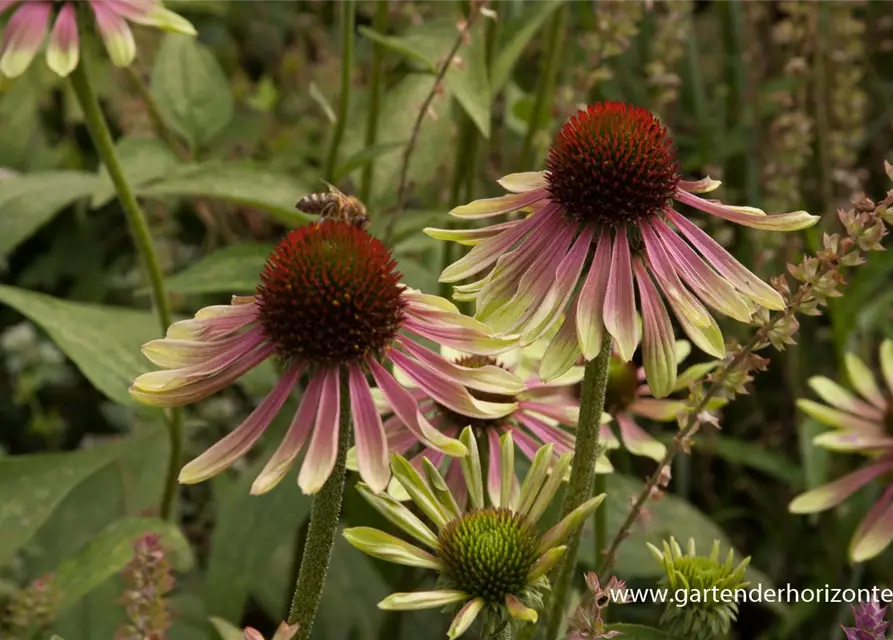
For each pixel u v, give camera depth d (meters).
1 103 0.80
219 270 0.58
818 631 0.65
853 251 0.43
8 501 0.58
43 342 0.85
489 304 0.43
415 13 0.74
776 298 0.43
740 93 0.81
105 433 0.86
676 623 0.44
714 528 0.61
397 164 0.64
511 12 0.72
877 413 0.61
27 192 0.63
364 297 0.41
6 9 0.53
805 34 0.71
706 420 0.46
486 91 0.59
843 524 0.66
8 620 0.53
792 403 0.73
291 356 0.41
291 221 0.60
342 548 0.65
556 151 0.44
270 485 0.39
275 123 0.87
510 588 0.42
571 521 0.42
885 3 0.89
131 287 0.86
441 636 0.63
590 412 0.43
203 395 0.41
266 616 0.68
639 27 0.81
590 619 0.42
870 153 0.86
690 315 0.42
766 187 0.72
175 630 0.62
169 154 0.63
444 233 0.45
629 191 0.43
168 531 0.54
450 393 0.42
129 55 0.52
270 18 1.00
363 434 0.41
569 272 0.43
